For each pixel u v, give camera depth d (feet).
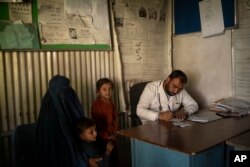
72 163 5.73
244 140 5.34
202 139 5.44
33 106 7.44
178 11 10.68
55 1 7.68
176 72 7.72
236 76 8.99
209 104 9.86
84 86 8.50
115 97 9.39
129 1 9.67
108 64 9.11
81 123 6.19
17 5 6.99
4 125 6.97
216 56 9.52
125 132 6.12
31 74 7.37
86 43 8.41
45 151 5.70
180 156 5.09
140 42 10.08
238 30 8.83
